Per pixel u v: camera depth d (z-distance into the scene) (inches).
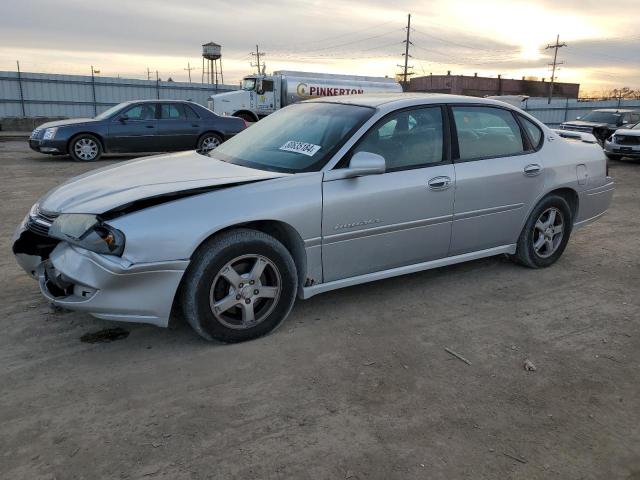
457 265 199.6
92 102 1195.3
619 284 184.9
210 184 130.0
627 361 132.5
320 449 97.7
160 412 107.4
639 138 585.6
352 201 143.0
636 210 313.4
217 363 126.3
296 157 147.2
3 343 133.6
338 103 167.3
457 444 100.0
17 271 183.6
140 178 140.1
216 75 1941.4
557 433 104.1
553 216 193.5
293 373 123.0
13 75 1108.5
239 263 132.5
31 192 331.6
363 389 117.3
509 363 130.3
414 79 2802.7
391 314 155.9
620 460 97.1
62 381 117.6
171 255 120.1
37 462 92.8
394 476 91.4
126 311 121.0
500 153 175.2
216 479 89.7
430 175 156.6
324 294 169.2
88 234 118.9
